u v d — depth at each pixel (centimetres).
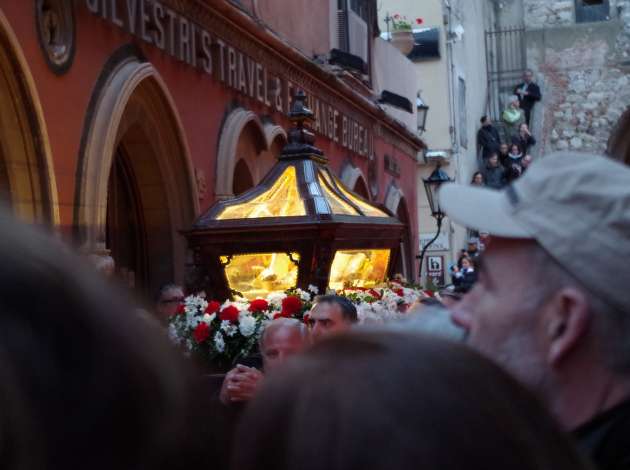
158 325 107
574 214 168
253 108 1138
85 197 755
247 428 112
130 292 101
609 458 169
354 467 105
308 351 116
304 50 1375
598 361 169
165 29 909
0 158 689
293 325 428
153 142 913
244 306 598
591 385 171
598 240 165
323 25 1475
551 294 169
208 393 114
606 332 167
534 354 172
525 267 171
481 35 2694
